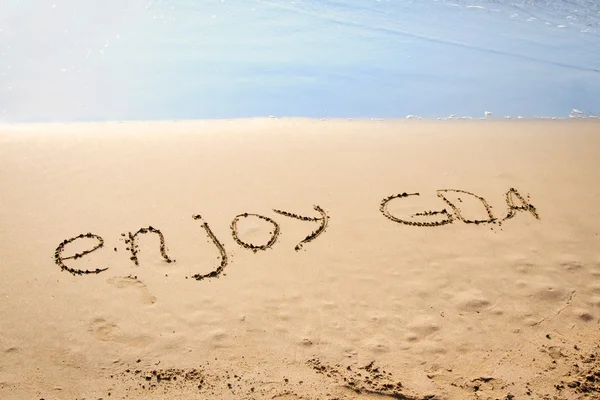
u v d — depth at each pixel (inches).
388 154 92.7
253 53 128.9
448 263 70.1
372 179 85.7
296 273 67.7
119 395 52.7
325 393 53.5
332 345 58.5
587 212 80.0
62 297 62.8
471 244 73.5
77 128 97.5
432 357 57.5
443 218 78.2
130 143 92.5
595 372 55.9
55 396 52.4
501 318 62.4
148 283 65.2
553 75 125.6
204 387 53.9
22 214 74.6
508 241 74.2
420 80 121.3
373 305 63.6
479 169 89.4
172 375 54.9
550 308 63.8
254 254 70.4
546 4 164.4
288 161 89.2
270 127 100.3
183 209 77.2
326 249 71.7
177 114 105.3
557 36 145.5
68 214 75.2
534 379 55.3
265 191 81.7
